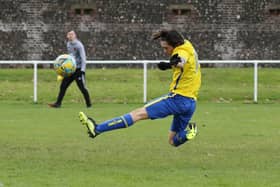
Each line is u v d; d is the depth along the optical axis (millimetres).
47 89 56500
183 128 24625
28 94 54188
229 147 29234
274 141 31109
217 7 78625
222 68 71875
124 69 70250
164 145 29609
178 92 23891
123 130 34719
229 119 39750
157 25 78438
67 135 32531
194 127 24828
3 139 31062
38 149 28281
